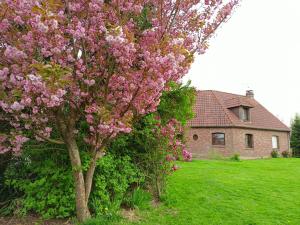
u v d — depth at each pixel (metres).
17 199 5.60
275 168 14.14
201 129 24.38
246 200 7.21
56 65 3.67
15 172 5.84
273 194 7.87
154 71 4.33
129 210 6.07
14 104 3.96
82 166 5.25
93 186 5.82
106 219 5.20
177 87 7.61
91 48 4.62
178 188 7.93
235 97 26.33
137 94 4.62
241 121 24.91
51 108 4.59
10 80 4.02
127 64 4.53
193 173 10.80
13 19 4.12
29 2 3.74
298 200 7.34
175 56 4.46
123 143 6.54
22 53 3.90
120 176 6.14
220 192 7.82
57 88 3.81
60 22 4.20
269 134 27.58
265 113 29.50
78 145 5.86
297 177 10.80
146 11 5.45
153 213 6.00
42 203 5.36
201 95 26.94
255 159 23.39
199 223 5.58
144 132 6.76
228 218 5.91
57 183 5.56
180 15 5.83
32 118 4.62
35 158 5.86
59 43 4.04
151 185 7.08
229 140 23.62
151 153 6.88
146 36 4.88
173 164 7.27
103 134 4.78
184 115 7.94
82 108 4.98
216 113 24.88
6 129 5.68
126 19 4.80
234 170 12.44
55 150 5.80
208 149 23.97
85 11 4.46
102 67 4.68
